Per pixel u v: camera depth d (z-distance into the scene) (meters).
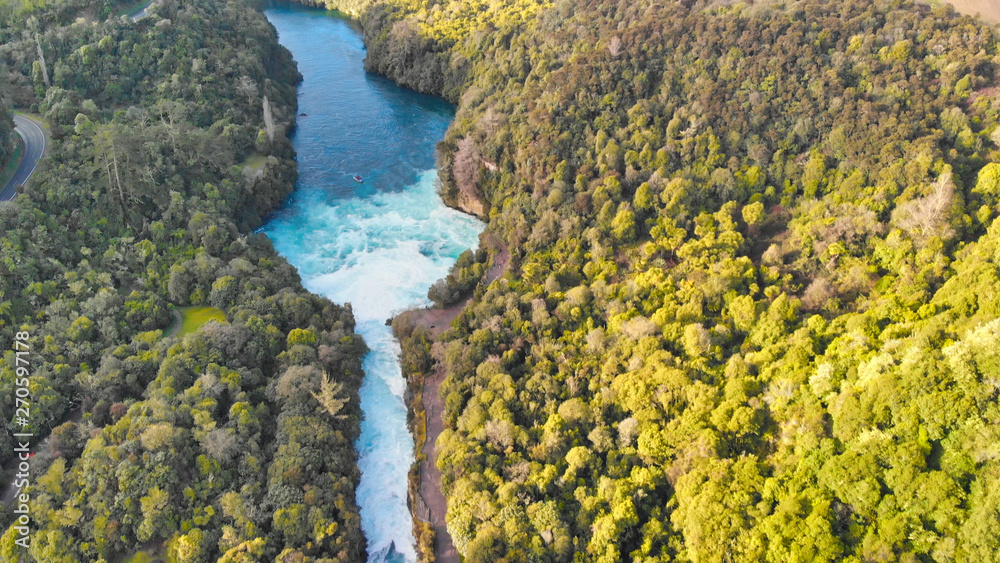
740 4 167.88
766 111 141.38
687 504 83.31
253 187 162.25
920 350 84.12
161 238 134.62
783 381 91.88
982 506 68.06
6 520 84.12
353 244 156.75
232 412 99.31
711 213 135.50
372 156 194.50
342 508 92.88
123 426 93.69
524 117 162.50
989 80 132.88
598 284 123.19
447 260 152.50
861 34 146.88
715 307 114.75
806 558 72.19
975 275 93.88
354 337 124.25
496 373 109.75
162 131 149.88
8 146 140.38
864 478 75.69
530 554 83.75
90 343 109.06
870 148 126.50
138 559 84.31
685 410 94.75
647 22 165.12
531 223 147.38
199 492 89.62
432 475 103.94
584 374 107.94
